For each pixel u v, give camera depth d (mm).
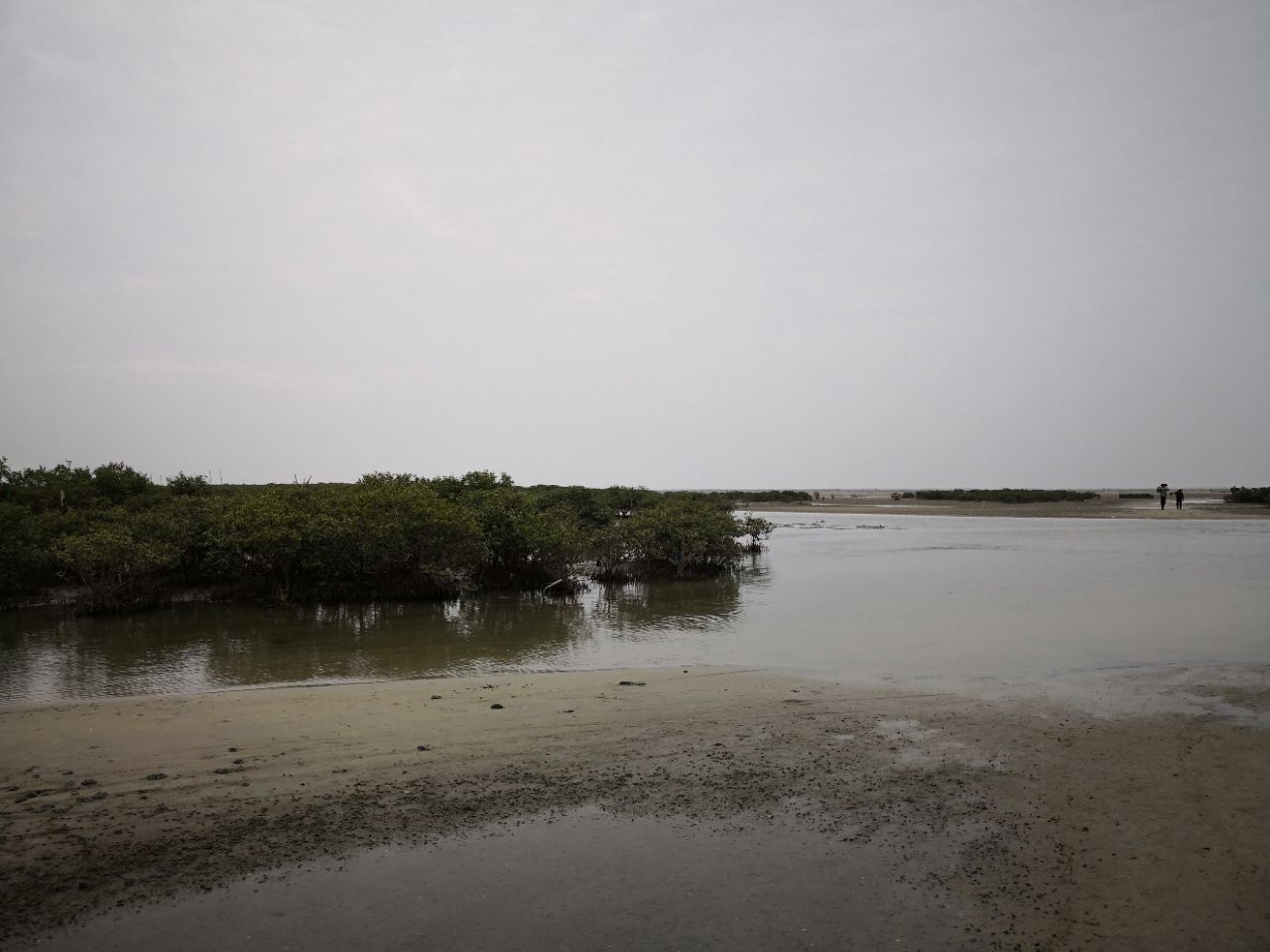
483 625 19359
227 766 8961
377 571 23266
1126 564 31359
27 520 22750
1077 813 7543
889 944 5484
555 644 16938
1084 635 17078
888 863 6645
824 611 21234
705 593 25031
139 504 30016
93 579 21375
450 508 23719
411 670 14375
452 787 8352
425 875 6492
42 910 5906
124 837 7133
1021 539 45688
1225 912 5781
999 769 8781
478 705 11562
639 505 49219
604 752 9484
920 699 11812
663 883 6355
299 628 18906
